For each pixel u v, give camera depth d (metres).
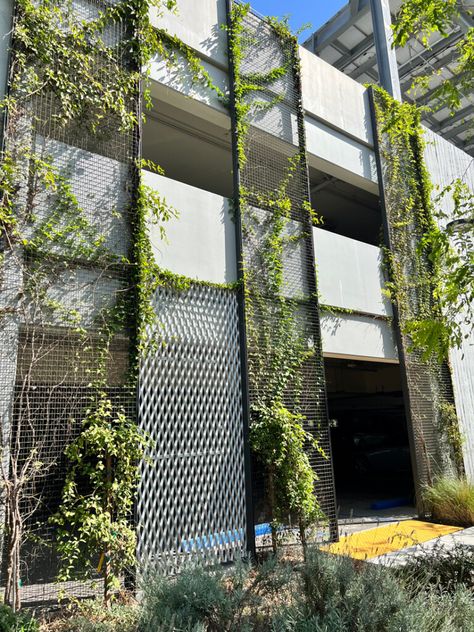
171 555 4.93
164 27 6.43
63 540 4.37
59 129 5.16
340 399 13.08
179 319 5.77
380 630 2.42
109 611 3.46
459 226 5.96
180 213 6.07
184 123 8.68
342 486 11.63
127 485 4.53
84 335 4.82
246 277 6.50
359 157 9.20
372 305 8.58
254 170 7.03
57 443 4.53
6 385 4.35
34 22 4.99
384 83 10.54
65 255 4.91
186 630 2.39
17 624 3.15
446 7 4.62
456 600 2.72
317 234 7.90
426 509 7.94
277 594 2.99
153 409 5.27
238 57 7.12
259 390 6.38
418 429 8.58
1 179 4.45
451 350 9.96
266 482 5.98
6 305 4.46
